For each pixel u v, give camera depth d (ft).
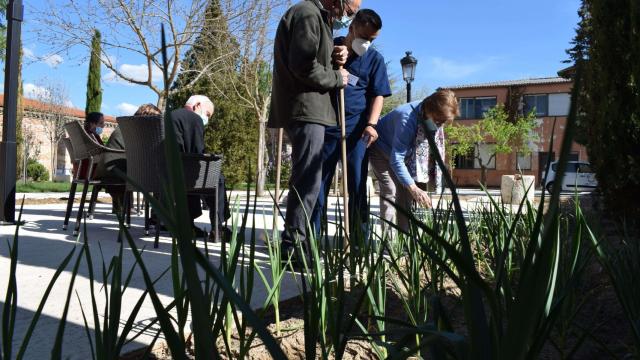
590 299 6.99
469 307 1.92
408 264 7.25
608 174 14.25
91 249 11.47
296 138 10.22
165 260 10.20
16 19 17.30
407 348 4.80
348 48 11.68
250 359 4.93
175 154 1.53
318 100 10.18
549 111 116.26
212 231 13.37
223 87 53.31
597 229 7.24
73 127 14.48
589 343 5.46
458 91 127.24
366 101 12.00
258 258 10.25
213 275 1.66
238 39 48.44
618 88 13.88
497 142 108.17
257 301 7.16
